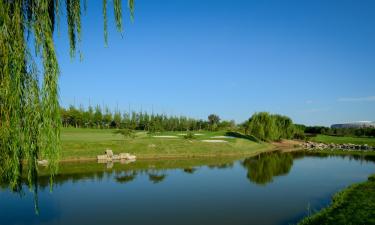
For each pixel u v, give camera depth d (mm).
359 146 80562
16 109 7344
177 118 115875
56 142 7910
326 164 43969
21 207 19891
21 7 7832
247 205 21016
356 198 20562
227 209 19953
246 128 88375
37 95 7738
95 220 17531
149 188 25938
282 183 29016
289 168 39406
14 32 7480
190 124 118625
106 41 8727
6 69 7230
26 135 7574
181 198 22688
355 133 117312
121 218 17969
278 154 60062
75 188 25469
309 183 29078
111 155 44656
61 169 35125
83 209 19609
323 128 126250
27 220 17469
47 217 18062
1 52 7273
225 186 27234
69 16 8664
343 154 60438
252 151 63125
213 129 119500
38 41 7746
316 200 22578
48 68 7805
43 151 7770
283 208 20344
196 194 24047
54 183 27234
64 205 20516
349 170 38031
